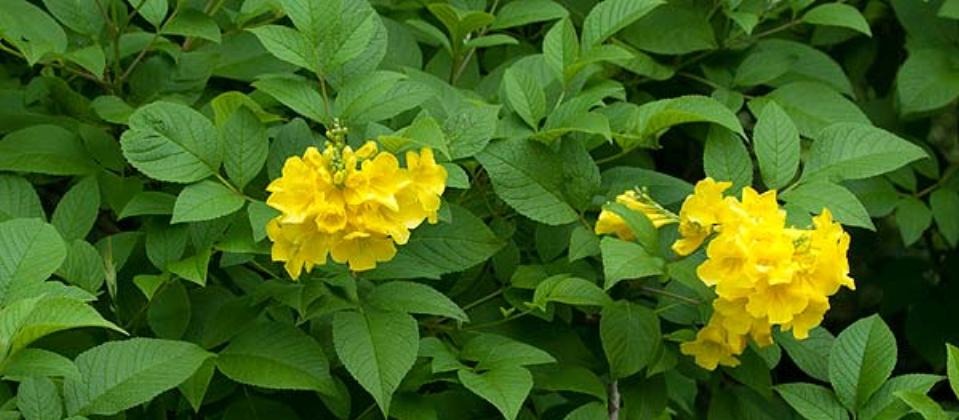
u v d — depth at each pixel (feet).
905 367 5.30
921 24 4.41
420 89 3.33
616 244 3.09
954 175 4.49
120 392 2.78
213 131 3.05
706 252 3.21
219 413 3.32
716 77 4.20
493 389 2.96
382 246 2.86
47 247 2.85
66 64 3.77
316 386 2.97
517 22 3.87
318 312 2.99
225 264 3.21
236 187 3.07
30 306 2.54
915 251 5.22
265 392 3.41
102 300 3.34
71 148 3.46
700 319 3.43
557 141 3.44
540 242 3.53
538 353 3.13
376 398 2.84
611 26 3.51
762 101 4.02
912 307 4.96
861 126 3.50
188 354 2.87
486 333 3.43
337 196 2.79
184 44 3.92
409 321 2.96
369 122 3.24
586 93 3.50
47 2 3.62
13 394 3.00
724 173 3.44
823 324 5.34
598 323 3.76
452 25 3.82
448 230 3.21
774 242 2.95
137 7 3.57
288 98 3.22
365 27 3.23
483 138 3.15
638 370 3.28
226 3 4.03
